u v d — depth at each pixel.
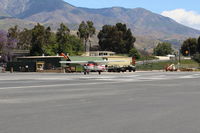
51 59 105.75
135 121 13.13
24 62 104.81
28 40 190.75
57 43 168.50
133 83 41.03
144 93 26.73
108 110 16.41
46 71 101.12
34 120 13.33
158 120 13.39
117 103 19.53
